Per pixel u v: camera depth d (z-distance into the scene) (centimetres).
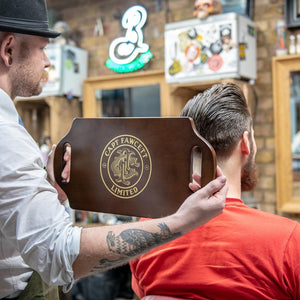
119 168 113
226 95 121
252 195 338
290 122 317
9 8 110
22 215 100
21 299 130
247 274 106
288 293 106
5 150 102
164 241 99
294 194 317
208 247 110
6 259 125
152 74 359
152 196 108
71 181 121
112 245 99
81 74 396
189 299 111
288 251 105
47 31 117
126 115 375
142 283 122
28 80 118
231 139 118
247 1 325
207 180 100
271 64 328
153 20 365
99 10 392
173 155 105
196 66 316
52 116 384
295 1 310
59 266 99
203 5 308
